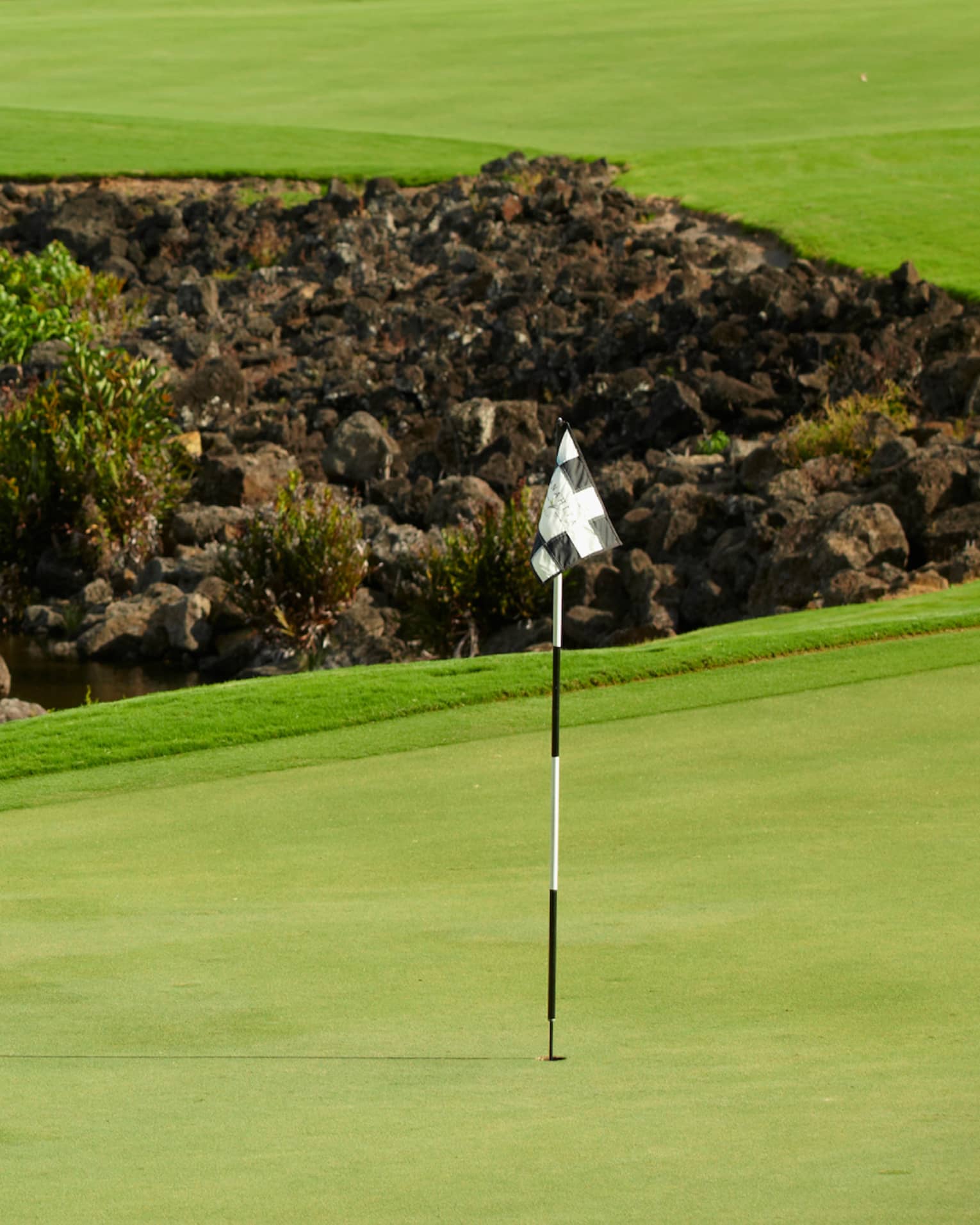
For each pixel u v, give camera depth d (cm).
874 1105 1208
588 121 13550
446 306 9981
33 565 7544
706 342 8606
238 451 8306
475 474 7712
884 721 3241
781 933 1852
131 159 13075
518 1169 1070
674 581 6300
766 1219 916
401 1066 1426
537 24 17938
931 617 4297
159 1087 1373
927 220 10125
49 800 3152
